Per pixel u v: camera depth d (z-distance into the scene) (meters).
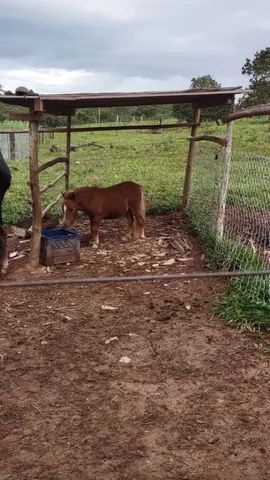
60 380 4.04
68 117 8.54
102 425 3.48
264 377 4.05
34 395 3.84
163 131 31.39
